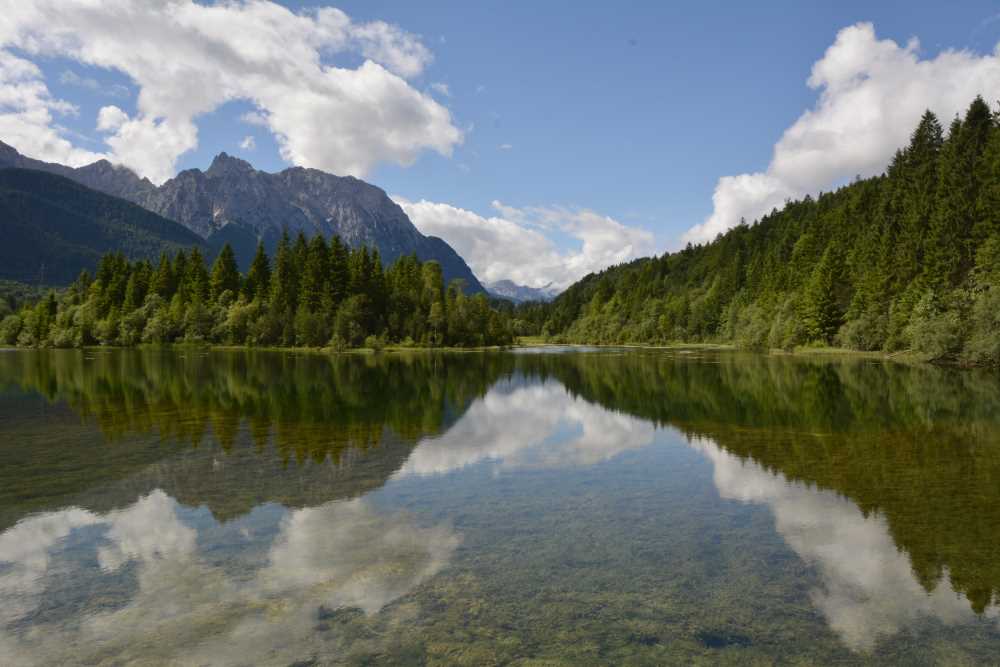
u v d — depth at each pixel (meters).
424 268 143.75
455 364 73.69
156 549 11.77
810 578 10.61
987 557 11.47
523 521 13.66
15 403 33.56
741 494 15.93
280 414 29.84
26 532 12.73
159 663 7.86
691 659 8.04
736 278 154.38
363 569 10.86
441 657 8.01
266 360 77.12
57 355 88.31
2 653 8.09
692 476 17.92
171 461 19.30
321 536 12.57
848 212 130.12
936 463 19.28
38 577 10.48
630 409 32.84
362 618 9.05
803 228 162.75
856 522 13.56
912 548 11.97
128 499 15.09
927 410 30.91
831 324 97.38
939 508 14.50
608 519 13.82
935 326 63.91
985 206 78.69
